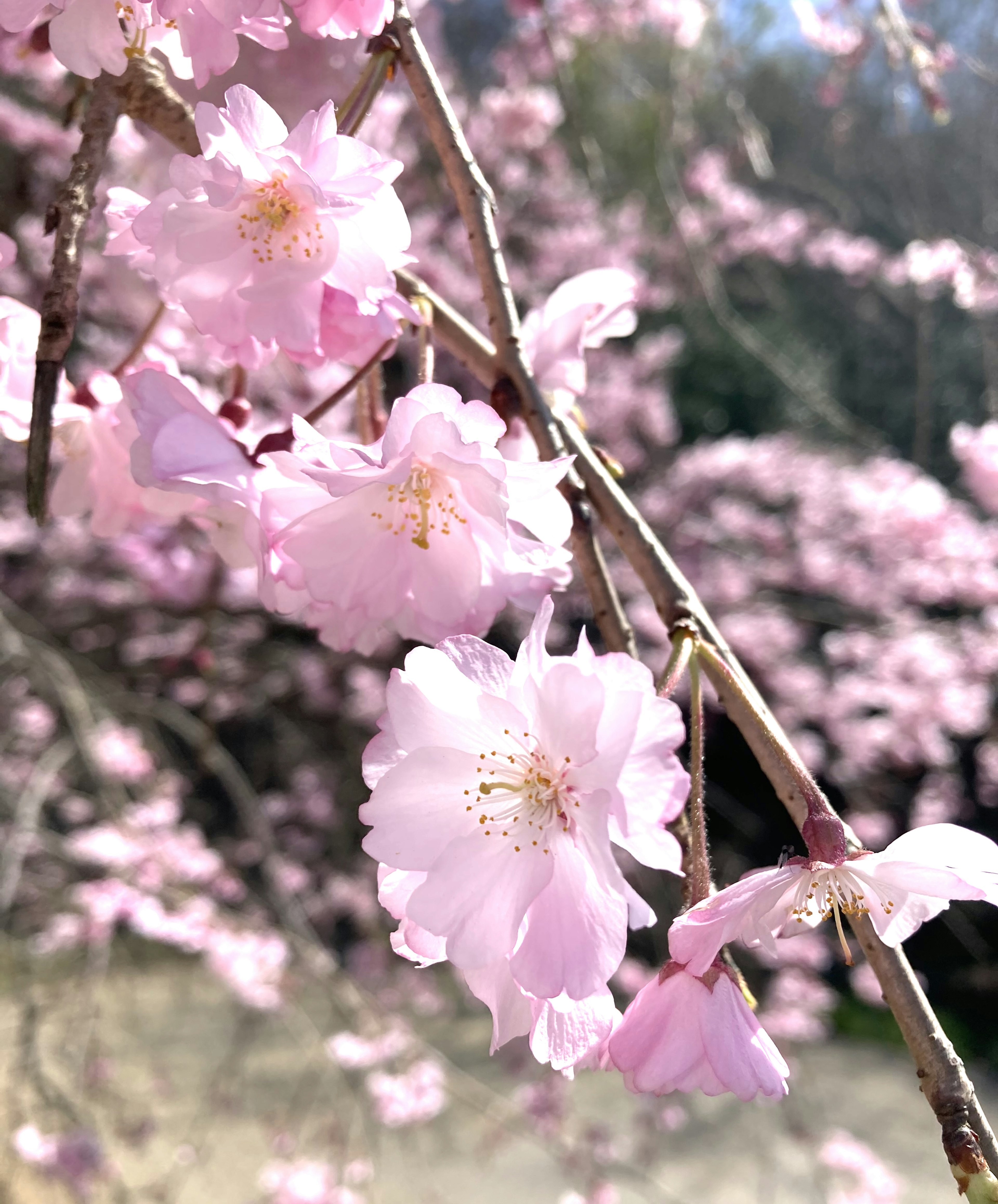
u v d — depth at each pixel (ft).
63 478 3.59
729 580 17.53
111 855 11.73
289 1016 13.94
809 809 2.35
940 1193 14.73
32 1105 11.10
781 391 24.63
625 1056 2.31
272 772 19.34
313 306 2.87
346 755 18.79
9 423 3.38
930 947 21.80
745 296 22.26
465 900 2.32
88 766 12.59
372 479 2.63
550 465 2.61
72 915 13.01
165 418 2.91
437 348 14.96
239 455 2.97
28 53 4.09
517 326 3.10
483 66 22.26
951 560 16.62
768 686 17.34
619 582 16.97
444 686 2.44
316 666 17.39
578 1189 13.58
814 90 20.75
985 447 11.93
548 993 2.18
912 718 16.76
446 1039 17.62
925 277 12.33
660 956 15.43
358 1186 12.02
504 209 18.39
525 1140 15.07
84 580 16.28
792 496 18.94
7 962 13.82
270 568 2.94
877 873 2.30
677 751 2.45
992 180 16.60
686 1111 16.48
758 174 11.47
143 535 7.61
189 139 3.21
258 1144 13.74
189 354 4.69
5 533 15.66
